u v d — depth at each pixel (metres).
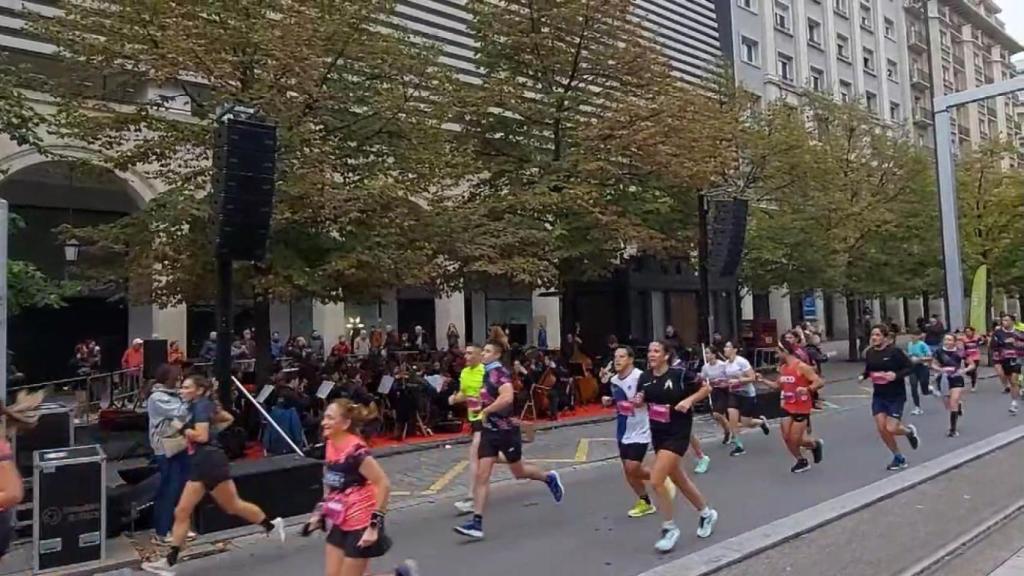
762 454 12.66
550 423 16.55
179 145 13.77
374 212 14.12
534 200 17.55
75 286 13.12
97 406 14.52
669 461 7.18
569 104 19.50
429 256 15.59
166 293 14.75
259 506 8.40
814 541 7.43
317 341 24.33
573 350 20.22
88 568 7.07
